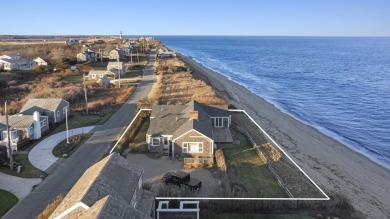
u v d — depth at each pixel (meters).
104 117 60.19
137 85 90.56
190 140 43.44
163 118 49.41
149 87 87.94
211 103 67.56
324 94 102.00
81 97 74.62
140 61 146.12
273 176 39.22
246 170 40.56
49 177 37.00
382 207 36.41
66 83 89.50
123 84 91.38
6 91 77.19
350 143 60.31
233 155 44.94
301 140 57.53
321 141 59.12
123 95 77.00
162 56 165.25
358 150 56.84
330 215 31.61
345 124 72.00
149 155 44.72
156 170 40.00
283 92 104.31
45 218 27.34
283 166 42.53
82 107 65.62
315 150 53.22
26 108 56.03
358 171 46.75
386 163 51.75
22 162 40.72
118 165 27.95
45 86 83.38
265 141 51.06
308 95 100.38
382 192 40.66
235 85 110.69
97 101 70.44
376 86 116.06
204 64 182.75
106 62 139.62
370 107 86.44
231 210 31.52
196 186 34.62
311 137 60.53
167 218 28.84
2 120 47.78
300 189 36.31
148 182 36.59
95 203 21.56
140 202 28.39
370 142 61.53
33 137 48.25
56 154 43.31
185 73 110.31
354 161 50.81
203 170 40.12
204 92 77.56
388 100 94.06
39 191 33.84
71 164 40.38
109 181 25.17
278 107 83.75
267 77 136.00
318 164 46.91
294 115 77.06
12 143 43.75
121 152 45.00
